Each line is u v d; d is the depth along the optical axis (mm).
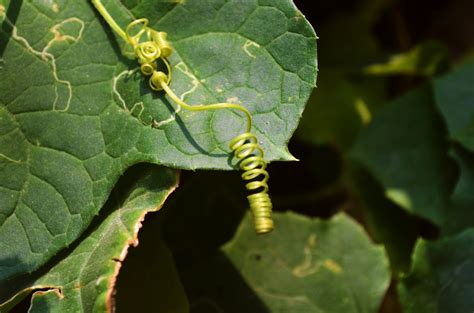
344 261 304
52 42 257
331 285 301
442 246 285
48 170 254
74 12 258
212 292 296
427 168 329
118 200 251
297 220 307
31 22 258
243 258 302
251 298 297
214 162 241
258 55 246
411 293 283
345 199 350
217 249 301
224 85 247
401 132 336
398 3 386
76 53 257
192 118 245
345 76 360
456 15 395
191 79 249
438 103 330
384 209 339
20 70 257
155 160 244
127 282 267
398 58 350
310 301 299
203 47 250
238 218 301
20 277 253
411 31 395
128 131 250
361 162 334
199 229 299
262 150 240
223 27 249
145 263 270
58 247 251
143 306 266
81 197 251
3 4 258
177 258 297
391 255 333
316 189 349
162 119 247
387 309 329
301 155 351
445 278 283
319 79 358
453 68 362
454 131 323
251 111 244
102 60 255
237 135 242
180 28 252
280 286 300
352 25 371
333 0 372
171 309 267
